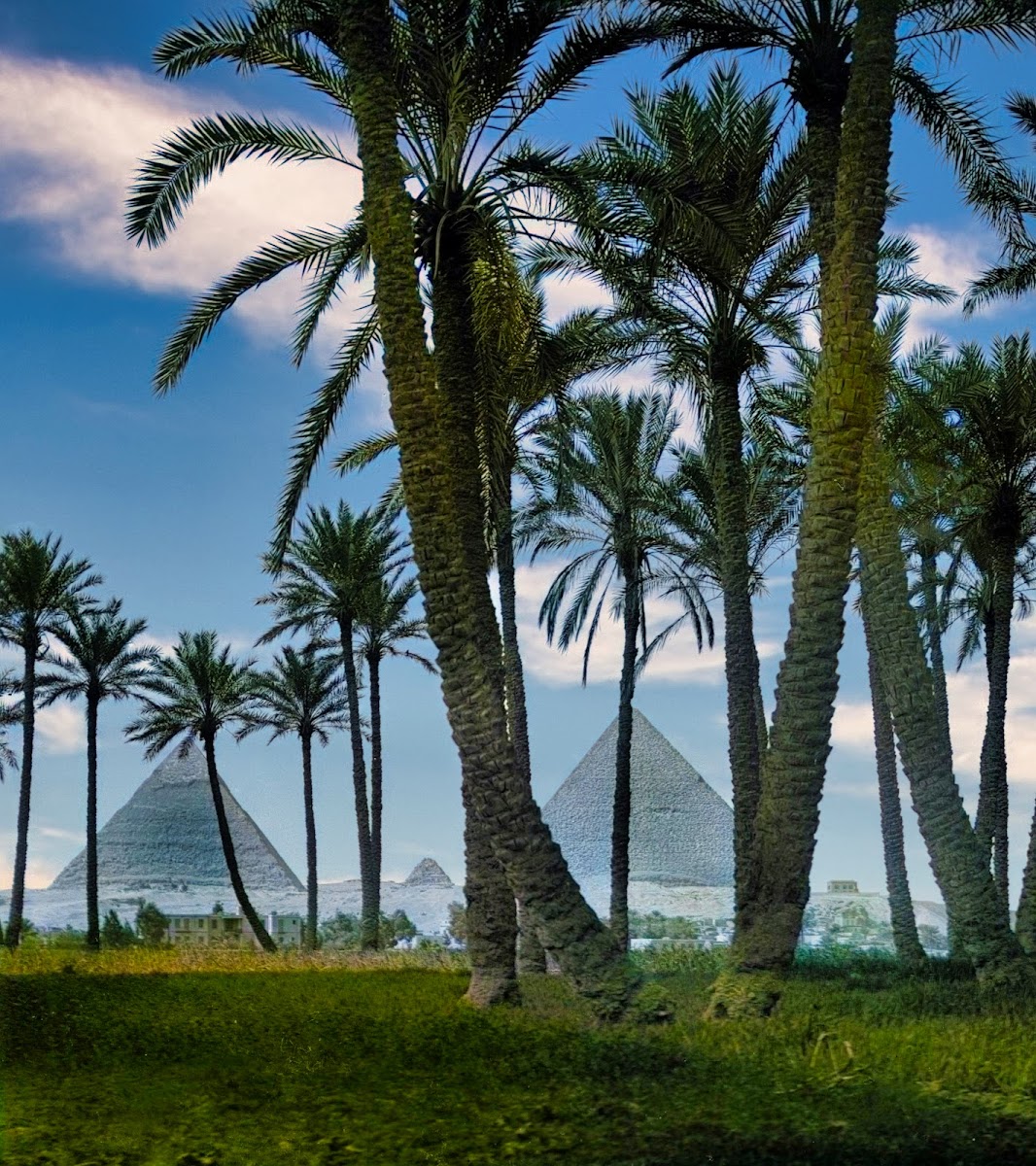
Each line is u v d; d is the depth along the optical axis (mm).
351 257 17844
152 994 17312
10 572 39031
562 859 13023
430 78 16078
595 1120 7641
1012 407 21469
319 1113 8133
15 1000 15797
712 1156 6688
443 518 13297
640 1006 12461
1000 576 23828
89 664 41094
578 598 29156
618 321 21656
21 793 39906
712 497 28016
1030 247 20734
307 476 18469
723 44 16594
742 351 20797
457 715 13125
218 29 16281
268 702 43562
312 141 16922
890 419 22719
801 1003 13375
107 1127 7961
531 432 26531
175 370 17781
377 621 39062
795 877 12719
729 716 20984
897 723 15938
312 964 26000
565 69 16375
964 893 15320
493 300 18094
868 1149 6738
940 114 18062
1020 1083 8328
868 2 13898
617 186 16594
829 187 15898
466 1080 9180
